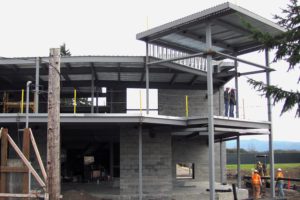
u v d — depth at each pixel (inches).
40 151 726.5
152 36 720.3
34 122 676.7
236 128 804.6
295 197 778.8
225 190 796.0
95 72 807.1
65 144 1117.7
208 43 650.2
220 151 957.8
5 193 417.7
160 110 924.6
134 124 726.5
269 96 540.1
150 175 747.4
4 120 669.3
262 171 1107.9
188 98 943.0
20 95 894.4
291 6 563.5
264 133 800.3
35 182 661.3
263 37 552.7
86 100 1109.1
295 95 524.7
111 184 926.4
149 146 756.0
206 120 699.4
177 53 791.1
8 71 787.4
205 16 645.3
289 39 542.9
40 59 718.5
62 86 892.0
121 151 743.1
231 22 676.1
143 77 868.6
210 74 645.3
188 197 749.3
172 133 846.5
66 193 669.3
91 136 965.2
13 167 423.5
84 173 1069.8
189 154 967.0
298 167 1932.8
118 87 906.1
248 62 743.7
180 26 681.0
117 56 724.7
